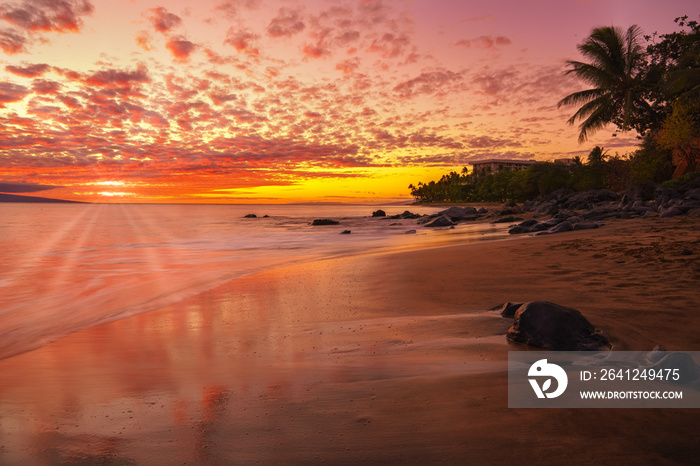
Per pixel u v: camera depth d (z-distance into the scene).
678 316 5.14
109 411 3.38
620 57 33.62
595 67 33.56
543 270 8.79
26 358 5.26
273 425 2.96
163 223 56.34
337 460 2.47
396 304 7.02
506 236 19.92
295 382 3.87
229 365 4.59
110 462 2.56
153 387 3.96
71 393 3.87
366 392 3.48
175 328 6.42
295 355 4.82
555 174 73.94
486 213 46.44
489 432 2.70
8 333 6.90
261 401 3.43
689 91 27.75
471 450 2.51
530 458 2.40
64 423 3.17
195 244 24.73
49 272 13.65
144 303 8.80
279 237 29.55
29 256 18.77
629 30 33.44
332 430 2.84
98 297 9.69
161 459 2.57
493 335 5.07
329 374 4.05
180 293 9.71
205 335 5.93
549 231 17.78
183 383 4.02
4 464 2.57
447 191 180.75
